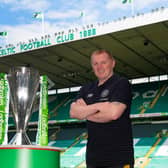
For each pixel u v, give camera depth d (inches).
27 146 77.4
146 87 858.1
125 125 126.8
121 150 124.3
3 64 673.6
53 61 668.1
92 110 122.3
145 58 664.4
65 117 830.5
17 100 92.0
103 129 126.9
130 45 583.8
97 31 517.3
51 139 832.9
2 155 77.6
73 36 536.4
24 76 94.6
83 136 822.5
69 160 701.3
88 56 640.4
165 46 588.7
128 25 494.9
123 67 735.1
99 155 126.3
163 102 770.2
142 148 695.7
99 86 134.7
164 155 652.7
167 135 733.3
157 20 471.5
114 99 123.8
